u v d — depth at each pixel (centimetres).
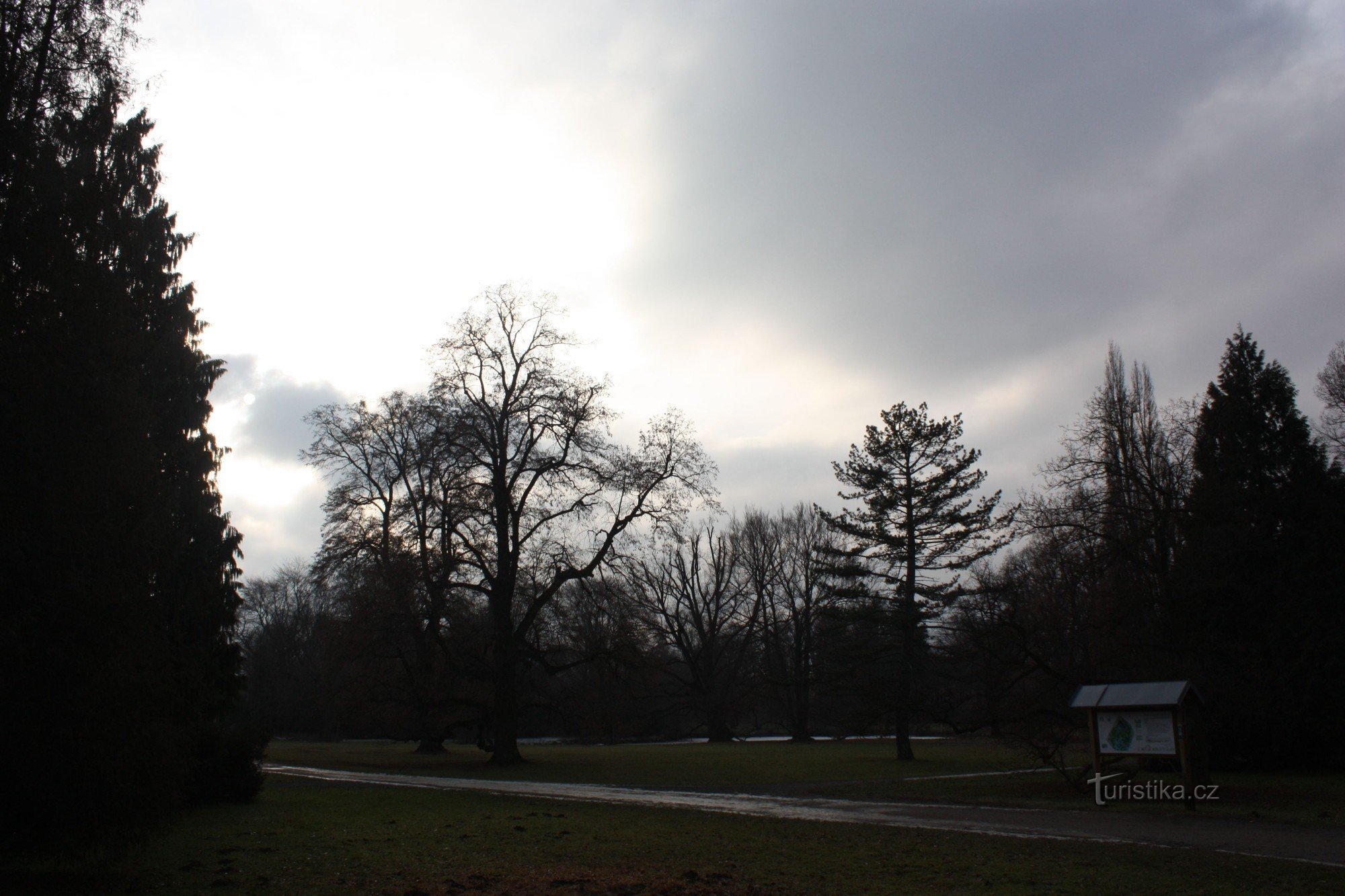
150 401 1401
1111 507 3412
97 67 1363
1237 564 3278
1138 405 3828
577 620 3747
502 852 1398
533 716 6181
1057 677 2961
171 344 2197
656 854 1388
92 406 1211
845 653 4353
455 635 3675
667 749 5169
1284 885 1148
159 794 1210
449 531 3491
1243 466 3450
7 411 1122
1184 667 3064
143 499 1268
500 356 3678
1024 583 4138
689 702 7100
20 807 1108
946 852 1410
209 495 2255
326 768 3512
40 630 1103
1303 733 2909
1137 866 1280
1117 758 2186
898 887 1130
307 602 8550
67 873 1215
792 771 3272
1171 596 3303
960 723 3619
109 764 1122
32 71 1295
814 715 7512
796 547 7162
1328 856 1380
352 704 3934
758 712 8169
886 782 2809
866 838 1584
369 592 3638
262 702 7425
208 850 1415
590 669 3919
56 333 1208
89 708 1119
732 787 2683
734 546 7200
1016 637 3177
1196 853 1403
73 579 1121
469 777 3080
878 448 4334
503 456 3606
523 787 2689
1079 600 4334
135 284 2125
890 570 4291
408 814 1939
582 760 3878
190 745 1433
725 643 7212
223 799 2130
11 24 1275
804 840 1555
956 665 4175
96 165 1388
